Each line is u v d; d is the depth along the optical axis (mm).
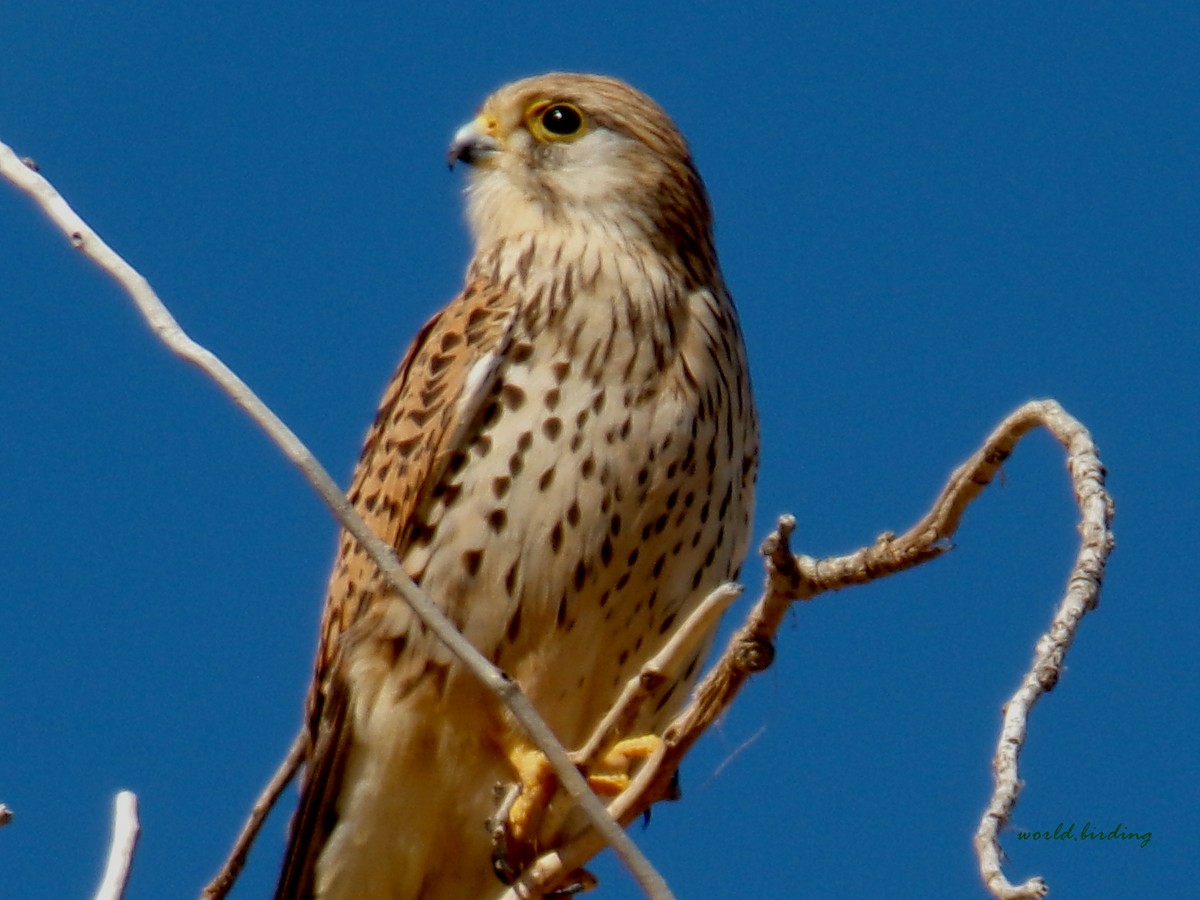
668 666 7035
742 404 10539
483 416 10086
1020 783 5582
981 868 5316
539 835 9359
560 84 11352
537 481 9945
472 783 10125
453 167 11516
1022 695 5836
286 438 6285
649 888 5766
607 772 9633
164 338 6305
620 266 10461
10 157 6504
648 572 10094
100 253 6359
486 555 9969
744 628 6930
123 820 6586
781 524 6629
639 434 10000
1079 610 6047
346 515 6250
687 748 7238
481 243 11344
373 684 10109
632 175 11047
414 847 10258
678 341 10266
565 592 9969
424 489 10055
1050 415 6629
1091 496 6348
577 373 10062
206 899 9008
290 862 10398
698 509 10180
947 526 6707
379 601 10094
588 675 10156
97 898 6359
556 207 11016
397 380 10922
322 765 10281
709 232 11211
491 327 10266
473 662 6145
